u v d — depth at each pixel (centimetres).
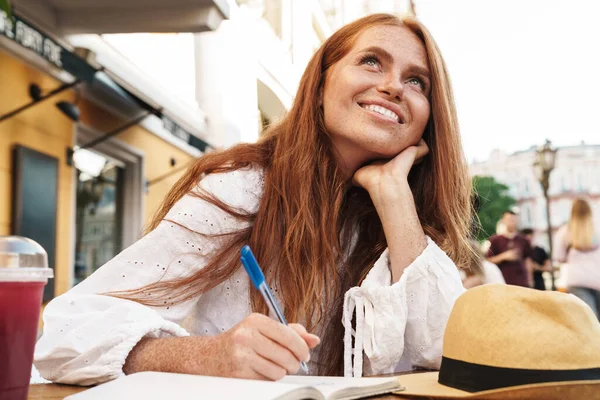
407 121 142
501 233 544
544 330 84
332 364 135
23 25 329
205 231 123
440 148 152
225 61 631
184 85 683
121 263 115
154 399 68
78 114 451
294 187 136
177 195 134
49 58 353
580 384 77
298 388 67
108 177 588
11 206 404
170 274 118
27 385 69
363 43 142
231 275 129
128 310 102
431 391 85
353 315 134
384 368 126
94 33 447
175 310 118
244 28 511
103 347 96
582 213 512
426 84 149
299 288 130
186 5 427
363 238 150
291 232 132
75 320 102
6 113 399
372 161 148
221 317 130
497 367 84
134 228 621
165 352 92
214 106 670
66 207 477
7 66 401
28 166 417
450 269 136
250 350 83
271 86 394
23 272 68
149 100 573
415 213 138
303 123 140
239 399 64
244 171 136
